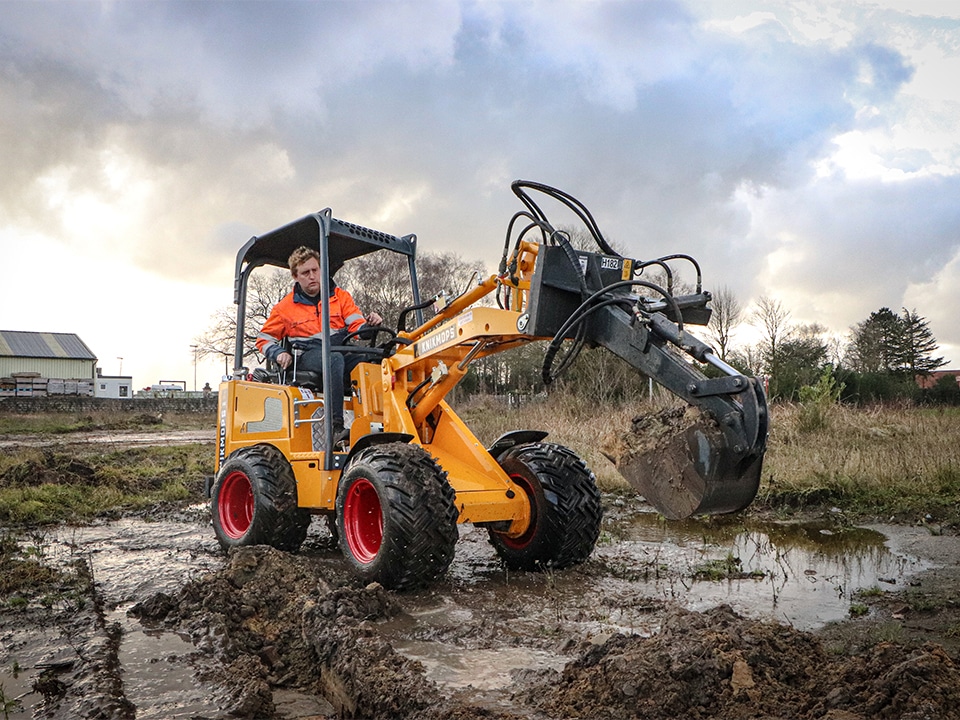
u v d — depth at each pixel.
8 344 56.03
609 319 3.96
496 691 2.99
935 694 2.46
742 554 5.69
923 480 7.80
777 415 12.02
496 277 4.74
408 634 3.78
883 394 23.44
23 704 2.98
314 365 5.84
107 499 8.30
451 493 4.61
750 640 2.88
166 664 3.40
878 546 5.91
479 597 4.52
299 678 3.41
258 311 34.22
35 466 9.34
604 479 8.91
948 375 24.56
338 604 3.84
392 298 20.08
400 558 4.44
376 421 5.63
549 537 5.08
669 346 3.93
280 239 6.24
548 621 4.01
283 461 5.63
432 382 5.37
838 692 2.57
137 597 4.56
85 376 57.38
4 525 7.01
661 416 3.81
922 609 4.19
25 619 4.05
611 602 4.37
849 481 7.84
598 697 2.76
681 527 6.80
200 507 8.22
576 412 15.31
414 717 2.77
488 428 13.92
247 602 4.11
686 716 2.60
